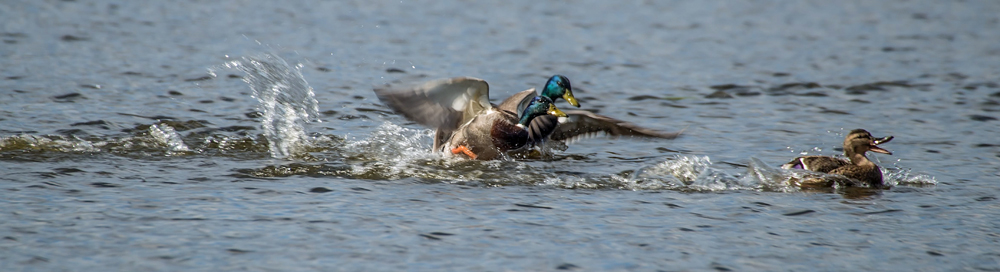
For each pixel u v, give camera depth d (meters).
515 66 24.34
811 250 9.16
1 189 10.67
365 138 14.98
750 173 12.47
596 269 8.45
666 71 23.75
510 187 11.62
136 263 8.32
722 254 8.97
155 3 35.91
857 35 31.64
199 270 8.19
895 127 16.70
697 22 34.66
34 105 16.94
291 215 9.92
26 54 23.44
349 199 10.70
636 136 13.95
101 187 10.97
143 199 10.44
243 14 33.72
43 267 8.16
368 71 22.94
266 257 8.55
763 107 18.88
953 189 11.88
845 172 12.14
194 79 20.59
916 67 24.61
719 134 16.02
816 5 40.91
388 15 34.34
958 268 8.69
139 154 13.05
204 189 11.01
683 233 9.63
